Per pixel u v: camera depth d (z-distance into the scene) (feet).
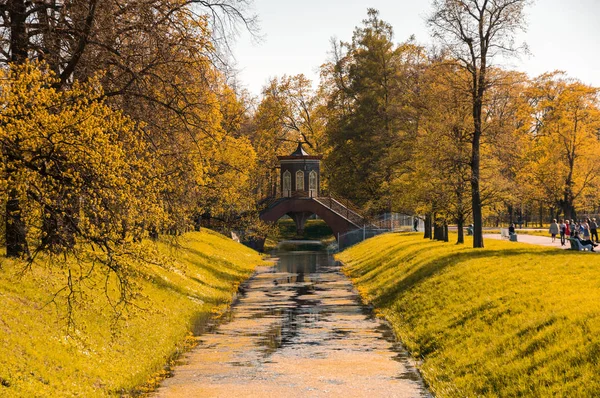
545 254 99.19
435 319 80.02
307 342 78.95
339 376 62.08
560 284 71.51
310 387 58.18
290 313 102.68
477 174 127.34
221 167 141.18
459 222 145.38
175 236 98.58
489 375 53.93
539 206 314.76
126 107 74.08
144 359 65.67
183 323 87.66
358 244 242.17
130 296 55.26
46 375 49.21
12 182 46.50
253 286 142.20
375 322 93.30
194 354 72.38
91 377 54.08
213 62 80.02
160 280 102.37
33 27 68.13
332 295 125.29
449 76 129.39
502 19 124.06
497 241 161.17
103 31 70.79
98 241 51.62
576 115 214.69
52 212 49.52
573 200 221.25
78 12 69.15
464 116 130.52
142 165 55.93
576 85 231.30
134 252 53.01
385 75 261.85
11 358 48.14
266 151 289.12
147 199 55.72
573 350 49.29
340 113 292.20
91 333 63.16
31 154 48.93
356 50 274.36
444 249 131.34
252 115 310.04
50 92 48.32
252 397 55.16
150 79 76.79
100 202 50.65
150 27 73.46
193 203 84.79
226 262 169.58
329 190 299.17
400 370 64.28
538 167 204.03
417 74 219.82
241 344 77.97
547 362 50.14
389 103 251.60
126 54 74.74
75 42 70.33
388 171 220.64
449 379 57.52
